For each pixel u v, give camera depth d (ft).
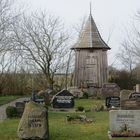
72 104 116.06
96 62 189.57
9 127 76.64
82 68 189.57
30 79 196.13
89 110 114.11
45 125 62.03
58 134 68.18
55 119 90.99
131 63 291.99
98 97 169.78
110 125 62.85
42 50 186.60
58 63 197.67
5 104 140.87
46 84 190.80
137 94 100.22
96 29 194.70
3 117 96.53
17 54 190.80
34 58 187.93
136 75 221.87
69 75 204.85
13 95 197.16
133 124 62.44
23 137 61.67
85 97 172.35
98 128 74.54
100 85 187.11
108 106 118.73
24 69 195.93
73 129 73.61
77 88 180.14
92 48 189.37
